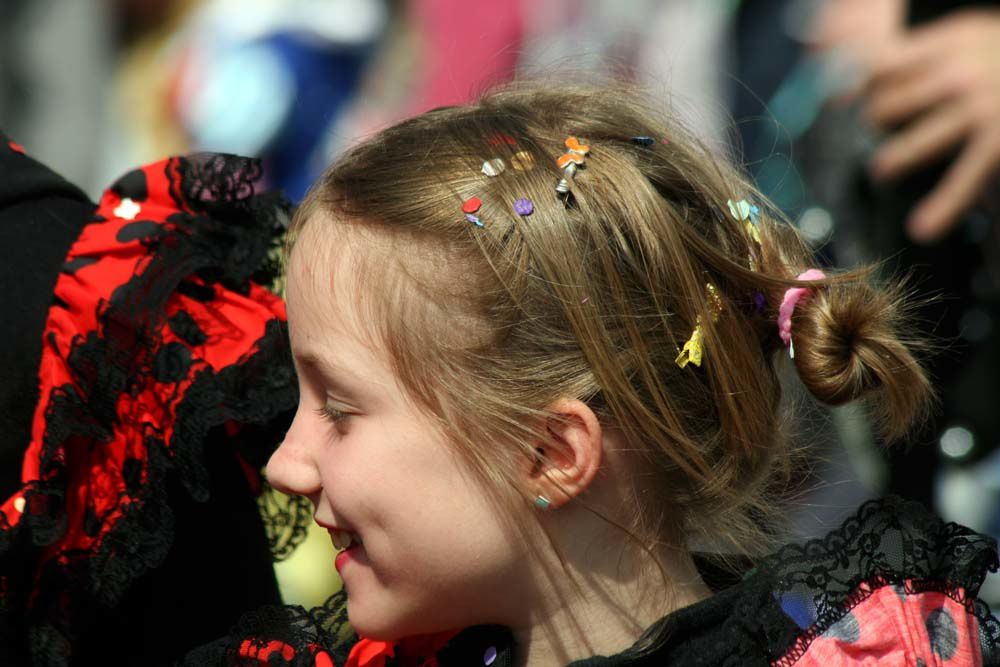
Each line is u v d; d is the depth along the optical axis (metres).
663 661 5.27
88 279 5.73
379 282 5.32
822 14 9.83
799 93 9.73
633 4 12.29
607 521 5.40
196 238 6.04
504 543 5.30
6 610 5.67
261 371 5.96
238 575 6.15
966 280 8.27
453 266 5.28
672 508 5.56
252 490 6.29
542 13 13.12
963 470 8.41
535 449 5.26
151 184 6.19
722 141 8.54
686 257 5.41
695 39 11.46
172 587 5.97
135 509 5.57
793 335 5.44
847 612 5.30
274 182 12.85
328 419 5.48
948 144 8.21
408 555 5.30
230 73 13.03
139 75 14.75
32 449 5.54
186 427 5.63
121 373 5.64
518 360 5.25
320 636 5.82
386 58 13.34
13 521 5.48
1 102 14.30
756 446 5.54
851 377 5.36
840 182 8.85
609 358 5.22
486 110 5.88
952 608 5.35
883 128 8.54
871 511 5.46
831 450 8.32
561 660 5.44
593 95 6.09
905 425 5.54
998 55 8.16
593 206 5.35
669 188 5.59
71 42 14.58
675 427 5.31
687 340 5.39
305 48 13.07
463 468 5.26
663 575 5.51
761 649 5.23
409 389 5.27
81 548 5.63
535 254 5.26
